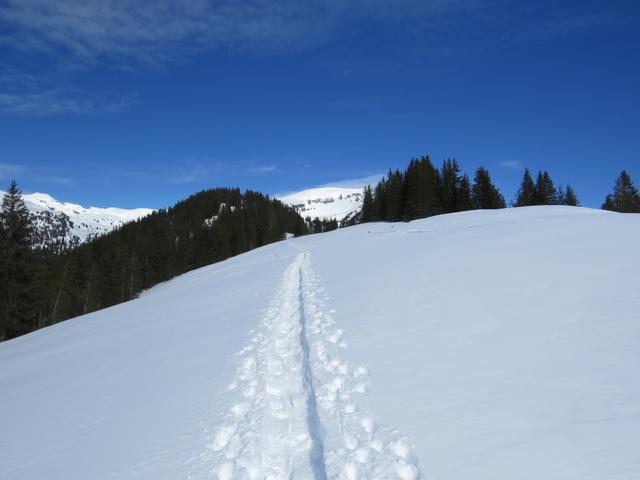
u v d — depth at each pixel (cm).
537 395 468
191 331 1216
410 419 476
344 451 446
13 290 2906
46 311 4559
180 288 3158
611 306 728
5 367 1197
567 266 1078
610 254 1145
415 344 729
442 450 399
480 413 452
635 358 521
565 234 1630
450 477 356
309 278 1952
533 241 1580
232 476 433
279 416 566
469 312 851
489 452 377
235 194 14425
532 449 367
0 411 760
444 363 621
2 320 2859
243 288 2103
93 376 893
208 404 632
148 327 1421
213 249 8069
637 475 308
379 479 383
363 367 669
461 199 6141
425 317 881
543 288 916
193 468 454
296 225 10775
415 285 1210
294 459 457
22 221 3020
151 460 480
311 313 1170
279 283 2000
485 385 521
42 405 753
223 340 1035
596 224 1812
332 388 620
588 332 630
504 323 741
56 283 4556
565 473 327
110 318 1900
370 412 516
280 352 867
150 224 11344
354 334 870
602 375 490
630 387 452
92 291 5381
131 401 694
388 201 6688
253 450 479
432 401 507
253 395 648
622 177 6750
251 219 10500
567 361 546
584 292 834
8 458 546
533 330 682
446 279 1202
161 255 7294
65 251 7119
